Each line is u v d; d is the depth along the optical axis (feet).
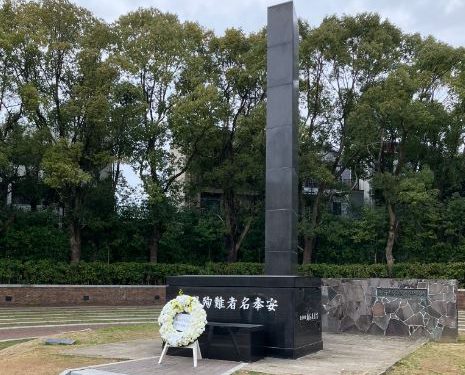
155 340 39.24
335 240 93.86
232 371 27.63
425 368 29.99
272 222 38.24
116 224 92.99
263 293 33.06
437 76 87.04
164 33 86.22
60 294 81.20
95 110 78.74
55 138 84.48
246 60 86.38
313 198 98.17
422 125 84.89
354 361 31.32
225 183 90.63
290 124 38.65
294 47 39.60
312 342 34.83
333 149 95.86
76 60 82.33
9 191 90.07
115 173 93.45
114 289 84.94
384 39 87.40
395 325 46.47
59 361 30.37
